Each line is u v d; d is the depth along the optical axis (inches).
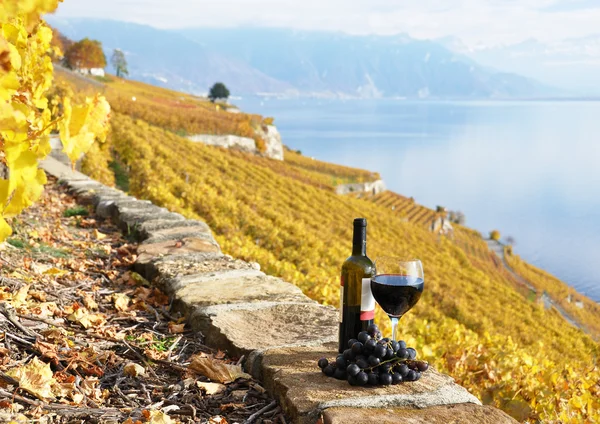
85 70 3718.0
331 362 97.0
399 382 90.4
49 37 89.0
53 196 279.1
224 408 91.4
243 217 625.9
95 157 539.5
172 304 140.4
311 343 109.9
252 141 2459.4
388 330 196.1
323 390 87.7
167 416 82.7
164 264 167.8
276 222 762.8
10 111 45.3
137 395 94.0
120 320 130.7
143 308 141.0
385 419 78.2
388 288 93.5
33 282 140.2
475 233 3949.3
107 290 150.9
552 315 1491.1
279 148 2800.2
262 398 95.8
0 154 52.9
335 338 113.0
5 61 44.3
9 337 102.0
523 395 157.9
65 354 101.6
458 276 1349.7
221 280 153.0
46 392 86.2
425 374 95.0
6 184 47.7
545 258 5772.6
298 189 1542.8
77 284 150.3
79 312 122.6
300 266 537.3
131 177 668.7
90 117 61.9
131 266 177.5
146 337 119.5
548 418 139.1
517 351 204.5
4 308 110.0
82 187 301.7
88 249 191.0
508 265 3159.5
